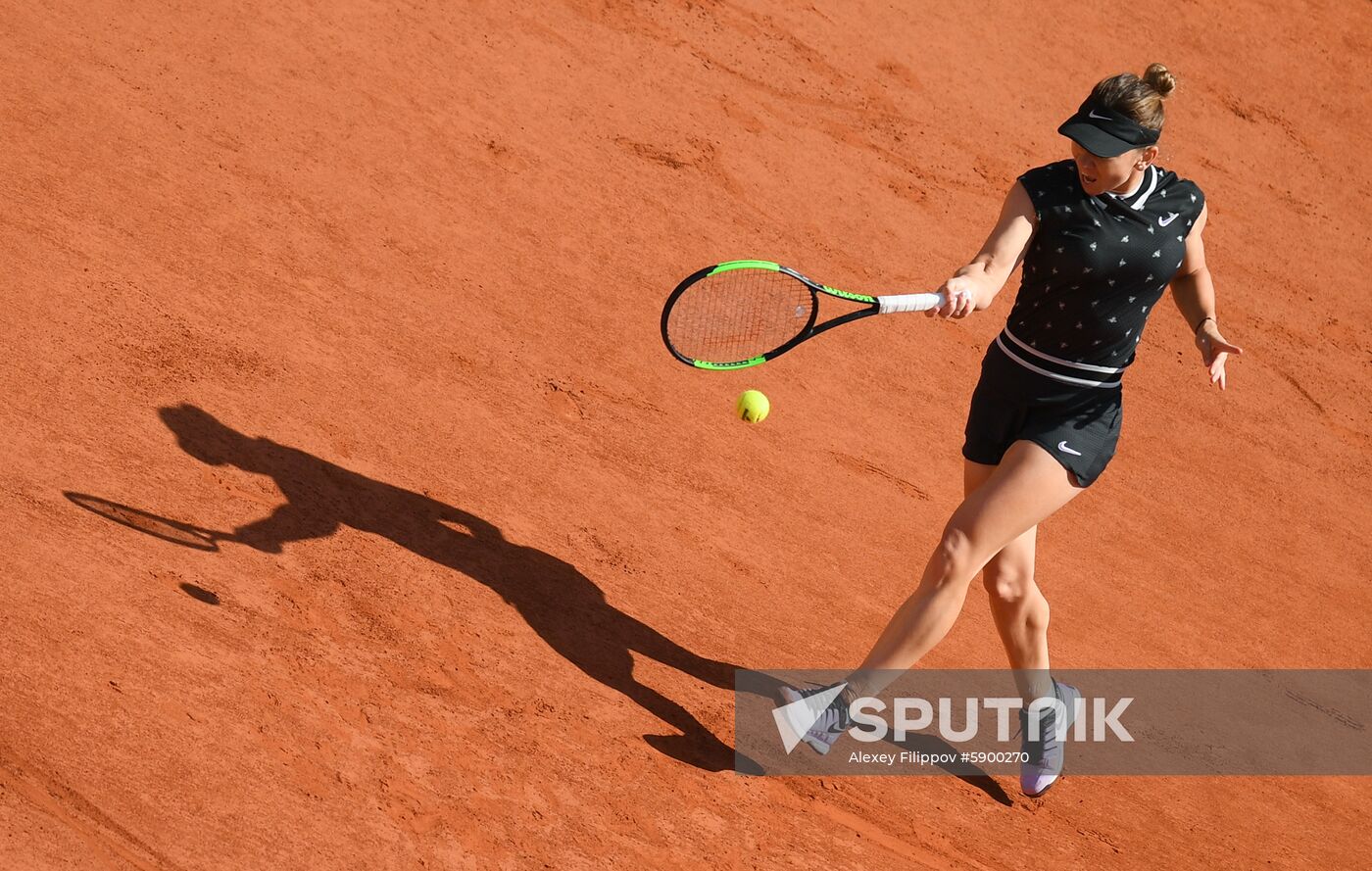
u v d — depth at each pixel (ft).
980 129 69.56
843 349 54.44
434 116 60.39
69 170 52.16
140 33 60.23
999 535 33.58
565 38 67.46
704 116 65.16
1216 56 78.79
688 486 46.11
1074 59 76.18
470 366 48.49
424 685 36.78
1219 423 56.08
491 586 40.34
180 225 51.11
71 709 33.81
